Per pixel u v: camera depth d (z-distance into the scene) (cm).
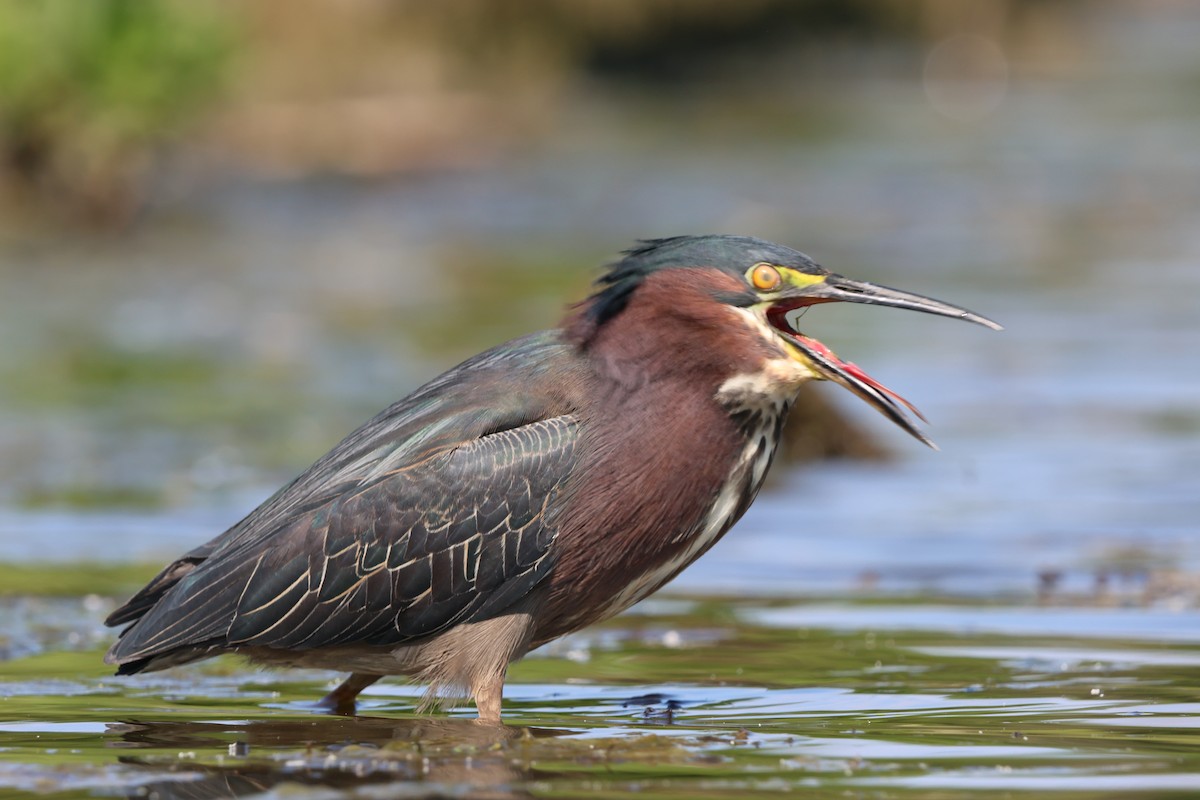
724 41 5359
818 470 1530
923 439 810
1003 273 2631
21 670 917
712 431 819
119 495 1401
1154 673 877
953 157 3947
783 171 3697
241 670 941
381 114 3769
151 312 2291
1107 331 2186
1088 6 7706
